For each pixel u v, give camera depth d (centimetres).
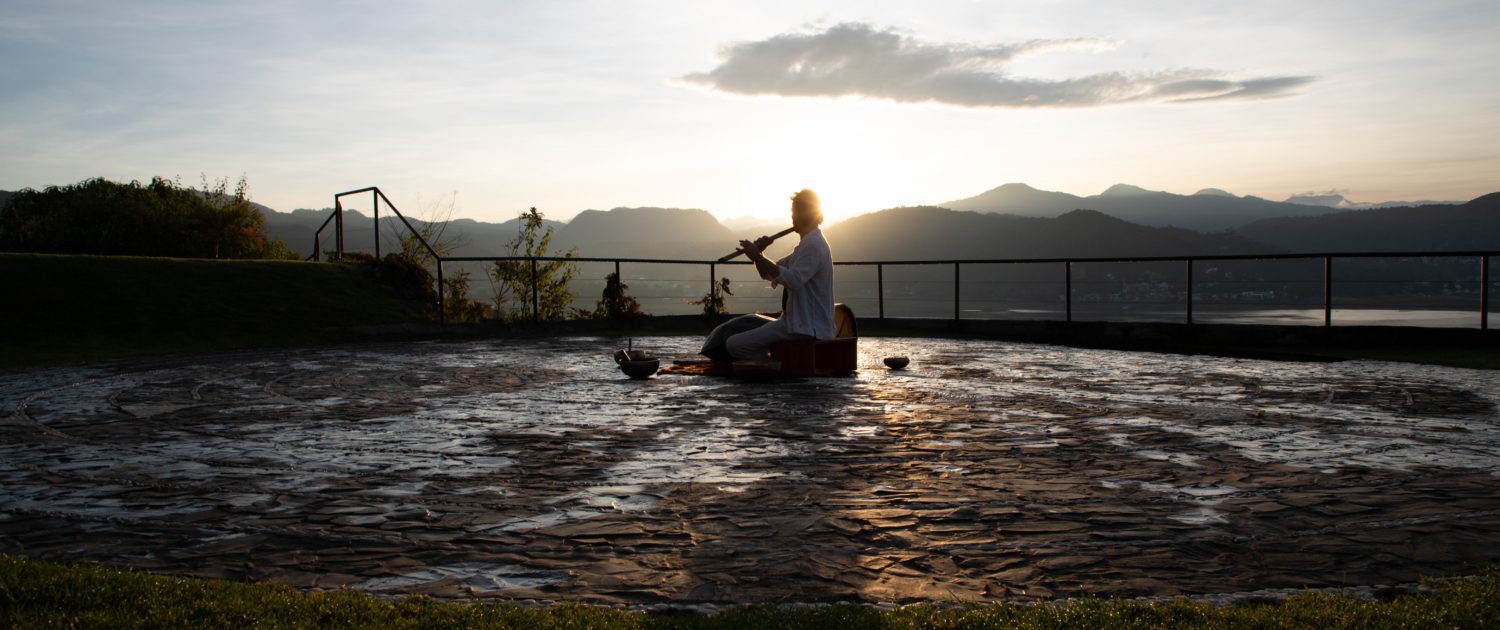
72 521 344
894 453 473
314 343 1302
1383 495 375
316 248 1883
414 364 996
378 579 279
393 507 365
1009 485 398
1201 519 340
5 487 401
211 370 927
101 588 251
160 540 319
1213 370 912
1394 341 1166
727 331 906
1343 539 312
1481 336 1110
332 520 345
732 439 518
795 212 897
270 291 1492
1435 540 310
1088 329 1419
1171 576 277
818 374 879
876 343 1328
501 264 1995
